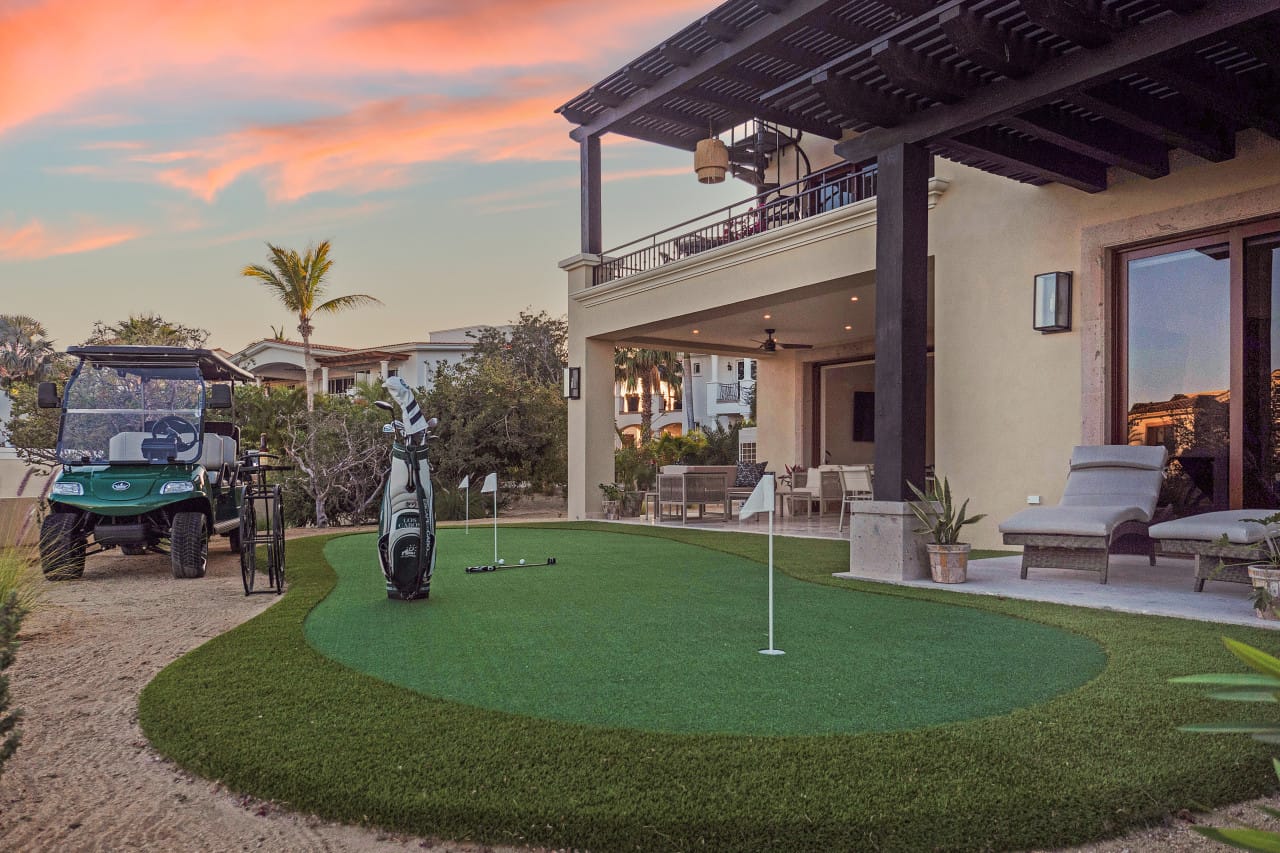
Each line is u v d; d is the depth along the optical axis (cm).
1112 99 604
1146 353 779
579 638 460
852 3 853
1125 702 313
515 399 2011
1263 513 562
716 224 1323
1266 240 697
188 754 284
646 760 262
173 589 732
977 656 406
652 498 1636
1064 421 816
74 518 814
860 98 654
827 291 1127
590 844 221
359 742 285
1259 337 700
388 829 236
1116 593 579
